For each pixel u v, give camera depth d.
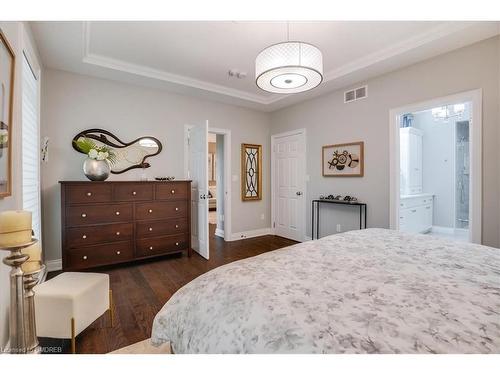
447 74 2.79
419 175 5.39
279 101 4.54
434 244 1.62
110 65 3.16
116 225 3.10
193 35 2.62
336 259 1.33
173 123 4.05
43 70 3.08
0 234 0.98
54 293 1.57
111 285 2.69
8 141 1.38
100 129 3.44
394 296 0.91
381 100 3.39
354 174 3.70
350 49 2.90
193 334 0.97
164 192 3.45
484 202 2.56
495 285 0.99
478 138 2.58
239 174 4.88
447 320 0.75
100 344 1.72
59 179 3.20
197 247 3.89
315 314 0.80
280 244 4.47
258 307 0.87
